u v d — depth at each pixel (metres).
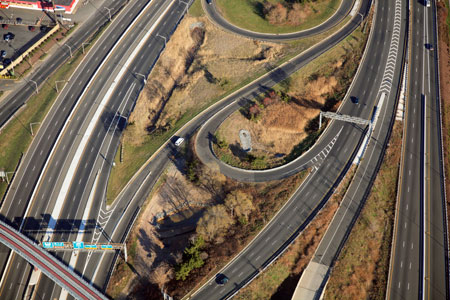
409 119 182.38
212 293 143.25
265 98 186.12
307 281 146.75
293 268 149.12
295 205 159.88
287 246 150.75
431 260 148.50
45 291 145.38
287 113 182.12
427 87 192.25
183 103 189.88
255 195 162.62
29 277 147.88
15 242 146.50
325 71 195.12
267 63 198.75
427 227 155.62
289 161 171.62
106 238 157.00
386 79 193.00
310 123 181.75
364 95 188.12
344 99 186.88
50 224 159.38
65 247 147.62
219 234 153.38
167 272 148.50
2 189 167.88
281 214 158.00
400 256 149.88
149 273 149.62
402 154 172.50
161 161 175.12
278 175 167.75
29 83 198.25
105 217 162.00
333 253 151.38
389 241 153.12
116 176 171.88
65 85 197.00
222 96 189.75
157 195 167.38
